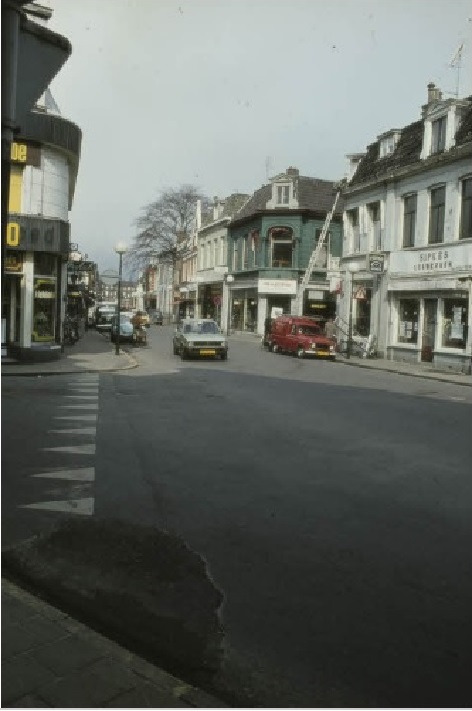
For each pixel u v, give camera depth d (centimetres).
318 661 358
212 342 2444
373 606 425
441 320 2436
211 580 446
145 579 436
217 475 741
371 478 743
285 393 1501
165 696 300
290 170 4481
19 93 329
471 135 2297
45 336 2098
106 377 1753
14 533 539
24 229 1919
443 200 2458
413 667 354
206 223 5838
